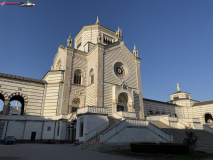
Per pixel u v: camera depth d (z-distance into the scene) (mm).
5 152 16656
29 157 13523
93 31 52344
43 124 35969
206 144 26984
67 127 30844
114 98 38094
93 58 41688
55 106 37094
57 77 39562
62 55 45281
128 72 45094
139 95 45062
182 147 16219
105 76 39531
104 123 26906
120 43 46281
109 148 18719
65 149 20172
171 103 66312
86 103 40219
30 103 36688
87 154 15781
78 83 41969
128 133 24656
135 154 15453
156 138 25406
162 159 13797
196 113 63188
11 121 33344
